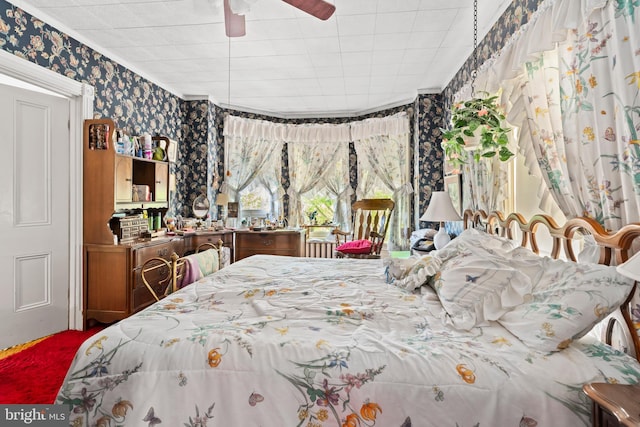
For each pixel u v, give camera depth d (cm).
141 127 398
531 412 100
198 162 488
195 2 184
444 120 428
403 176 500
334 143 550
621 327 128
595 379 104
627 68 120
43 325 291
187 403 111
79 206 309
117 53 348
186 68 386
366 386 108
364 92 464
